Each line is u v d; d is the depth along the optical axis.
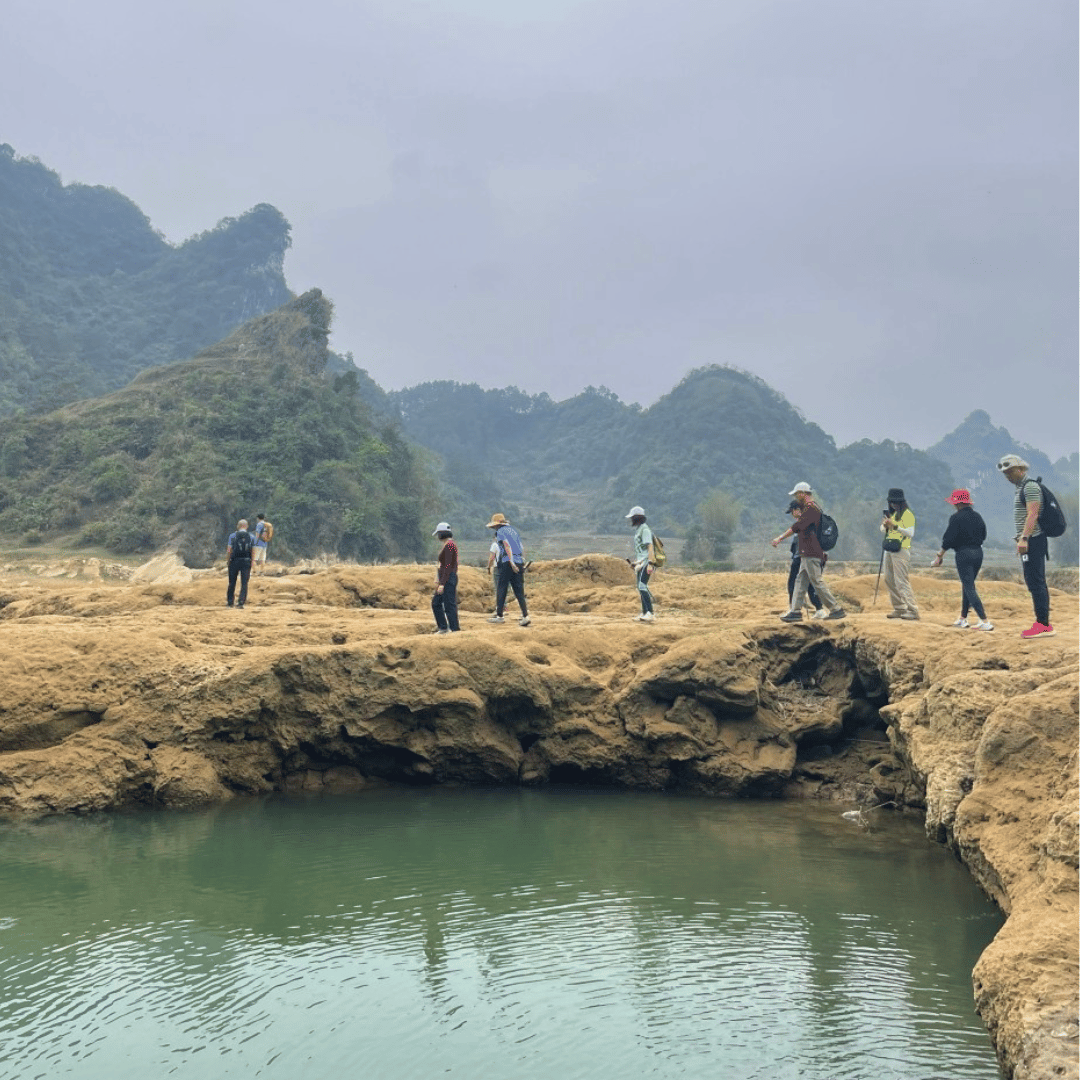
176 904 9.62
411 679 13.98
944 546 14.67
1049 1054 5.68
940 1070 6.70
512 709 14.45
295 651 13.80
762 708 14.53
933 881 10.30
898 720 12.53
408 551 107.19
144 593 20.12
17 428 104.81
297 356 123.44
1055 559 122.44
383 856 11.10
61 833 11.87
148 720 13.21
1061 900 7.05
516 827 12.30
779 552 152.88
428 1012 7.54
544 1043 7.11
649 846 11.52
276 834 11.89
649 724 14.12
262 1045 7.08
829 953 8.56
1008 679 10.91
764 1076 6.65
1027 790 8.88
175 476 94.25
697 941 8.81
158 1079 6.64
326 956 8.52
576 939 8.88
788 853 11.25
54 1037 7.18
